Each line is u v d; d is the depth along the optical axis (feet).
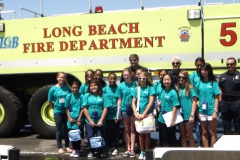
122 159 21.30
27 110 29.76
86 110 22.07
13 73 27.20
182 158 7.62
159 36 24.18
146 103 20.72
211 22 23.17
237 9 22.76
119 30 24.95
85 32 25.64
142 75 20.72
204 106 20.18
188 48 23.70
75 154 22.21
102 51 25.34
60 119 23.13
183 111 20.24
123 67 24.98
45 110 27.63
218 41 23.08
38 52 26.66
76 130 22.03
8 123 28.14
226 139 8.87
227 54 22.97
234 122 21.27
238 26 22.76
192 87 20.07
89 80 23.21
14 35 27.12
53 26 26.30
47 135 27.58
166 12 24.06
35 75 28.58
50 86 27.35
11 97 28.14
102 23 25.30
